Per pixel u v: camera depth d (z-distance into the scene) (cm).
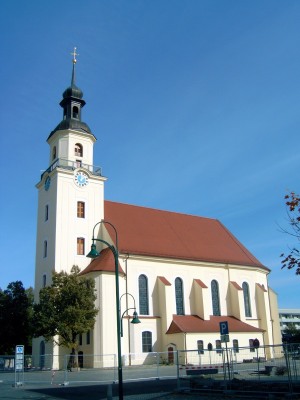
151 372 3988
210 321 5850
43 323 4500
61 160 5784
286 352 2036
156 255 5741
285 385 2039
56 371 4466
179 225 6825
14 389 2875
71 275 4822
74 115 6122
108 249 5544
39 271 5684
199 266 6222
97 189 5953
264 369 2670
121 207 6431
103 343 4800
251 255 7169
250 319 6419
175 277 5925
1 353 6156
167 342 5397
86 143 6031
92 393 2498
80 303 4653
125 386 2861
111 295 5041
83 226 5672
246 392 2091
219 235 7212
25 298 6372
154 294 5634
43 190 5997
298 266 1377
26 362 5303
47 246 5606
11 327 6084
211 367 3606
